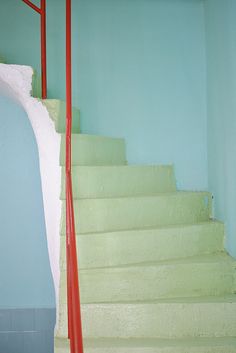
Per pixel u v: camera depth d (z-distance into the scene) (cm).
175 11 321
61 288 226
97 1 320
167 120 320
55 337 221
